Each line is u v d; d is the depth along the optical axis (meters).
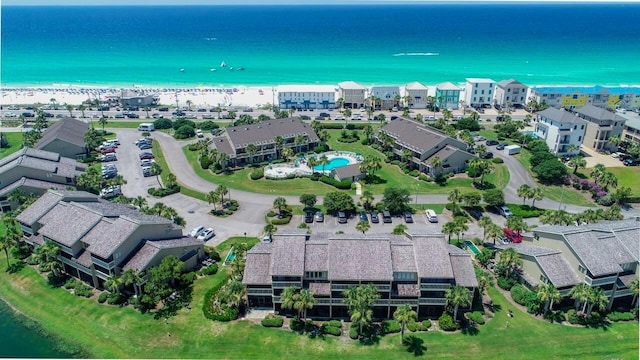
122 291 90.06
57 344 79.00
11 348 78.25
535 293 86.00
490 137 183.88
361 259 82.00
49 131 168.00
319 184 140.38
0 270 98.38
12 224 106.38
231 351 75.81
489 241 108.25
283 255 83.00
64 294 90.19
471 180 142.00
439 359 73.94
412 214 122.25
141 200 116.69
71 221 96.31
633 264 85.38
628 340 77.81
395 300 81.44
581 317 81.88
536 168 143.38
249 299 85.19
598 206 127.25
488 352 75.19
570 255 85.81
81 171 137.50
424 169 148.50
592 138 167.50
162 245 91.94
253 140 158.62
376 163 140.25
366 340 77.81
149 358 75.12
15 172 123.25
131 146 173.62
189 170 151.38
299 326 80.31
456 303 77.19
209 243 107.94
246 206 126.94
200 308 85.25
